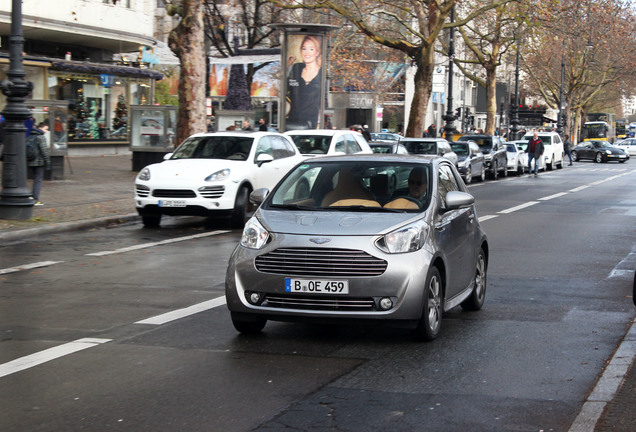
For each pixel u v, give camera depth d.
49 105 24.08
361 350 7.04
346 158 8.38
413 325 7.06
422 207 7.63
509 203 23.20
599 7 39.31
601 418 5.21
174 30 25.69
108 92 38.94
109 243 14.03
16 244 13.72
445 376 6.25
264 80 45.25
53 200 19.31
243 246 7.29
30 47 36.09
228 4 37.34
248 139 17.45
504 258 12.77
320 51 28.72
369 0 37.88
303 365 6.54
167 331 7.68
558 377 6.25
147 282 10.31
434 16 38.97
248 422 5.15
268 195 8.07
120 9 37.28
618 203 23.39
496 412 5.39
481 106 90.00
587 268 11.87
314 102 28.86
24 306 8.81
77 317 8.27
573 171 46.19
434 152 30.25
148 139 28.11
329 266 6.95
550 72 75.19
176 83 53.09
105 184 23.77
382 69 59.16
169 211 15.97
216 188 15.95
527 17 36.59
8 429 5.01
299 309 7.03
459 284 8.16
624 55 68.38
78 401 5.56
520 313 8.75
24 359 6.66
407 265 6.96
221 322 8.09
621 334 7.77
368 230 7.09
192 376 6.19
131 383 6.00
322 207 7.75
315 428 5.05
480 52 58.19
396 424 5.13
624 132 114.00
